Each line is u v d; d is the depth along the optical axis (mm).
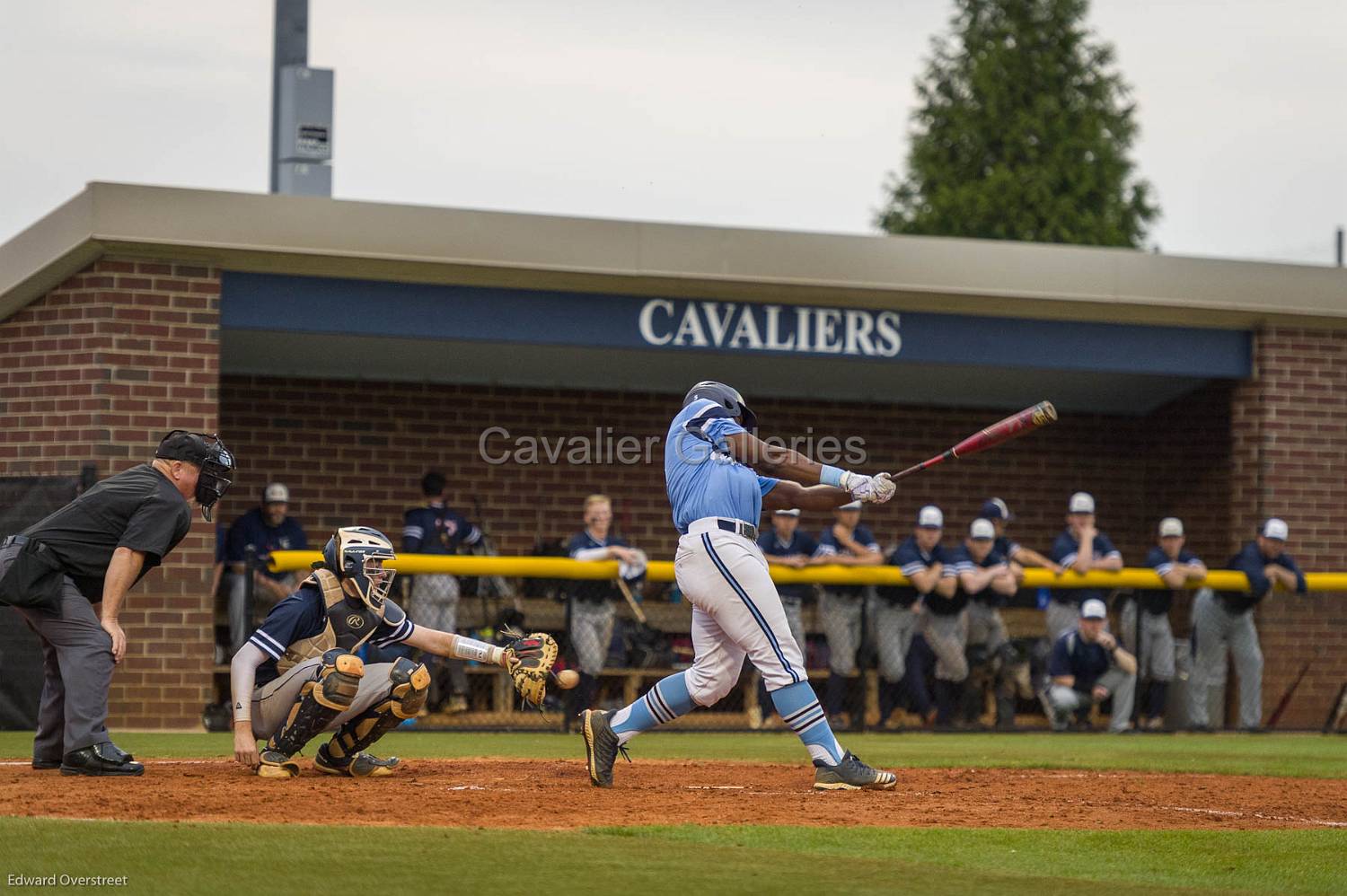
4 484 29141
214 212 30453
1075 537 33688
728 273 33938
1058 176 101312
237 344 35281
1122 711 32656
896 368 39125
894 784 17453
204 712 29641
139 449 30062
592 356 37625
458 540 33281
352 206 31469
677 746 25875
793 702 17172
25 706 28016
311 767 18188
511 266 32469
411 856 12250
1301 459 37844
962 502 42281
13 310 30453
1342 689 35062
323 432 37781
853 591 31844
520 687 17516
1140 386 40781
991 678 33312
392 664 17359
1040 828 14977
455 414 38844
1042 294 35875
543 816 14703
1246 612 34062
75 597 17250
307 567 28828
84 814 14148
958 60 106688
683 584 16922
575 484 39656
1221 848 14086
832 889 11492
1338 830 15461
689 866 12164
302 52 38906
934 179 104062
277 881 11219
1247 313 37312
